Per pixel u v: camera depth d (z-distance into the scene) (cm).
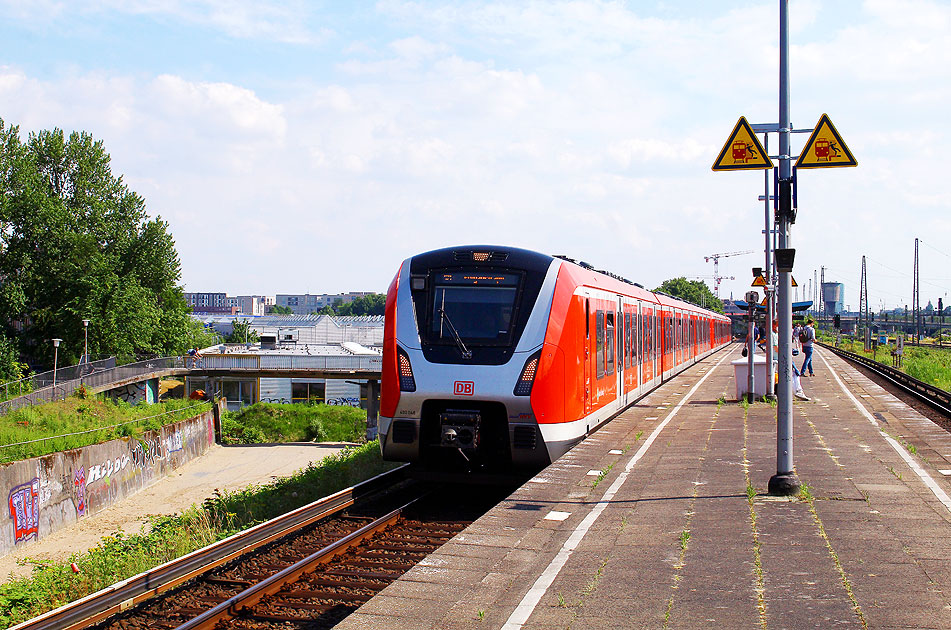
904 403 2106
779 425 1006
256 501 1927
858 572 688
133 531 2830
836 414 1844
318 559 999
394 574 963
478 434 1292
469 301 1355
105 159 6875
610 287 1777
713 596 641
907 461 1212
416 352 1335
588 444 1484
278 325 11356
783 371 1003
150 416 4231
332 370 5841
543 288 1359
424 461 1350
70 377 4759
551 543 827
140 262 6794
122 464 3422
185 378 6194
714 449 1390
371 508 1363
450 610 634
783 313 1001
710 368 3794
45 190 6556
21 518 2606
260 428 5672
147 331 6425
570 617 609
